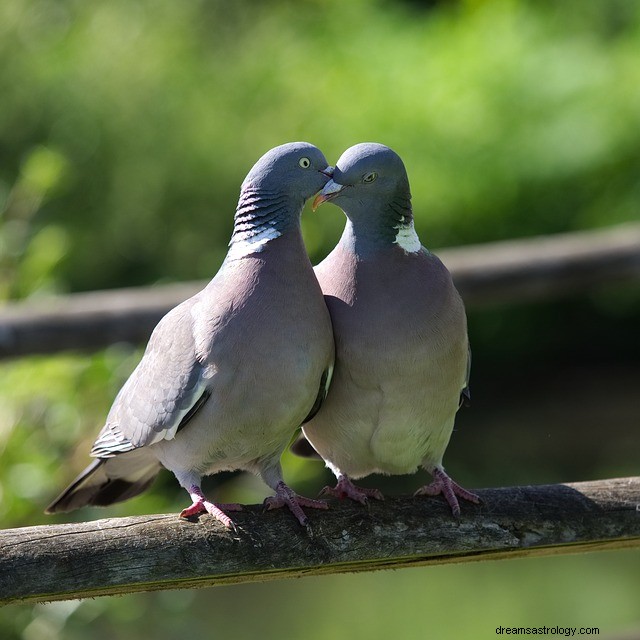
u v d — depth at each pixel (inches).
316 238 462.9
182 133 773.3
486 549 234.5
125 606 383.2
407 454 253.6
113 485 279.0
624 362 871.7
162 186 768.9
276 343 230.7
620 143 778.2
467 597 532.1
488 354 856.9
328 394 247.9
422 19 896.3
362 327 238.8
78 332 337.4
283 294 232.5
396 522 231.5
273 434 238.7
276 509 230.2
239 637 495.2
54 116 768.3
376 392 242.1
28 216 426.3
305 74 807.1
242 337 230.8
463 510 234.4
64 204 759.1
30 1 798.5
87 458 364.5
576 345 871.1
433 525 232.5
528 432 773.9
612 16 845.8
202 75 796.0
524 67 805.9
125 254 773.3
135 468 274.4
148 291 350.3
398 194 242.5
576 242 386.3
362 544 228.8
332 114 782.5
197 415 239.0
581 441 756.6
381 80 806.5
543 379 860.0
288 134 772.0
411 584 553.6
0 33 783.7
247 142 770.8
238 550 222.8
